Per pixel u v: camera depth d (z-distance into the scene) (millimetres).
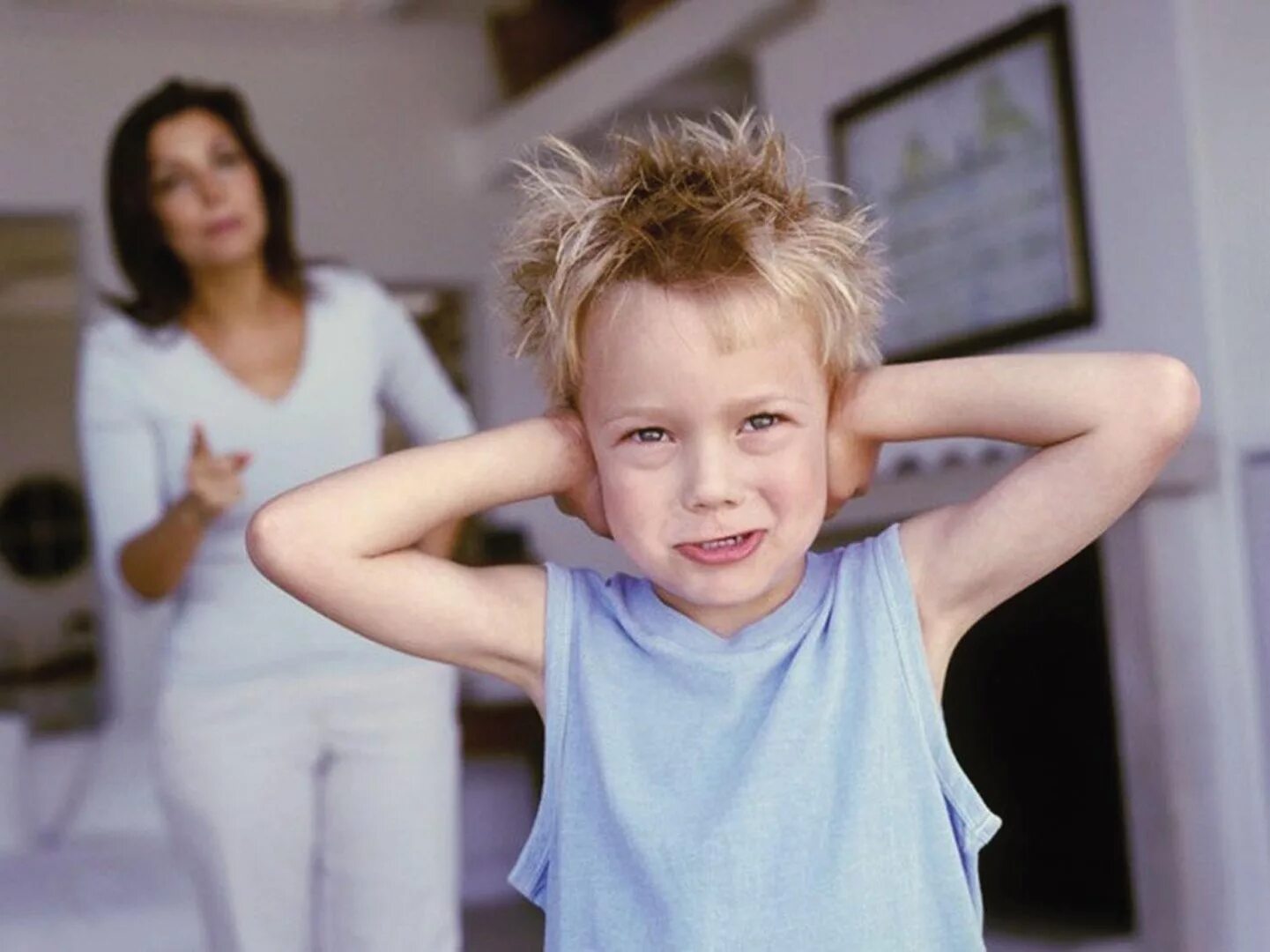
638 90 5035
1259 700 3131
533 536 5707
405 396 2316
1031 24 3617
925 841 1158
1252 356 3193
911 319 4047
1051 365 1154
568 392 1189
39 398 10164
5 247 8016
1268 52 3117
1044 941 3455
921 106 3973
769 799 1133
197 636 2029
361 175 6086
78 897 3273
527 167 1211
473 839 4746
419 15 5984
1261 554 3137
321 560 1159
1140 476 1131
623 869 1157
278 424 2141
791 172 1185
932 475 3482
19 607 9914
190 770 2012
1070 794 3643
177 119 2141
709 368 1081
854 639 1185
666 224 1098
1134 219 3408
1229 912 3156
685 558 1124
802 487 1117
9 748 3908
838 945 1121
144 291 2182
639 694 1185
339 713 2025
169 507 2021
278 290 2189
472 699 5258
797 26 4438
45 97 5625
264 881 2025
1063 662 3648
